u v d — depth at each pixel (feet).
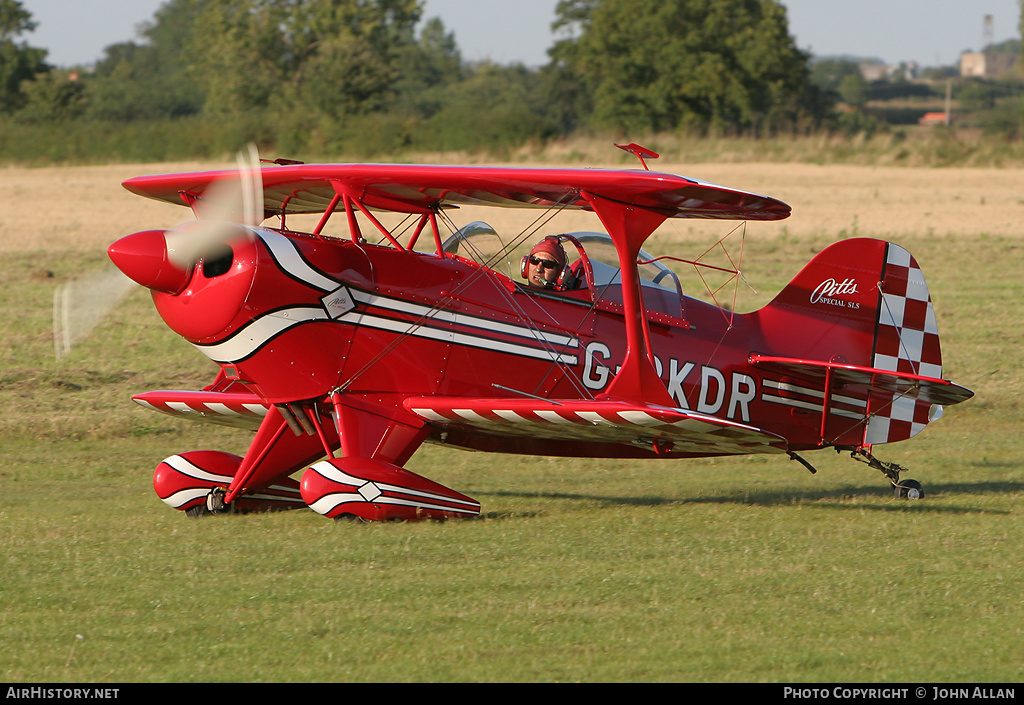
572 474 110.93
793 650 55.52
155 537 77.36
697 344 97.86
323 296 82.02
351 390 85.30
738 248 258.98
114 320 179.52
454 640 56.08
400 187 85.66
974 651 56.08
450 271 88.33
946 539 79.51
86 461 110.73
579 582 66.18
